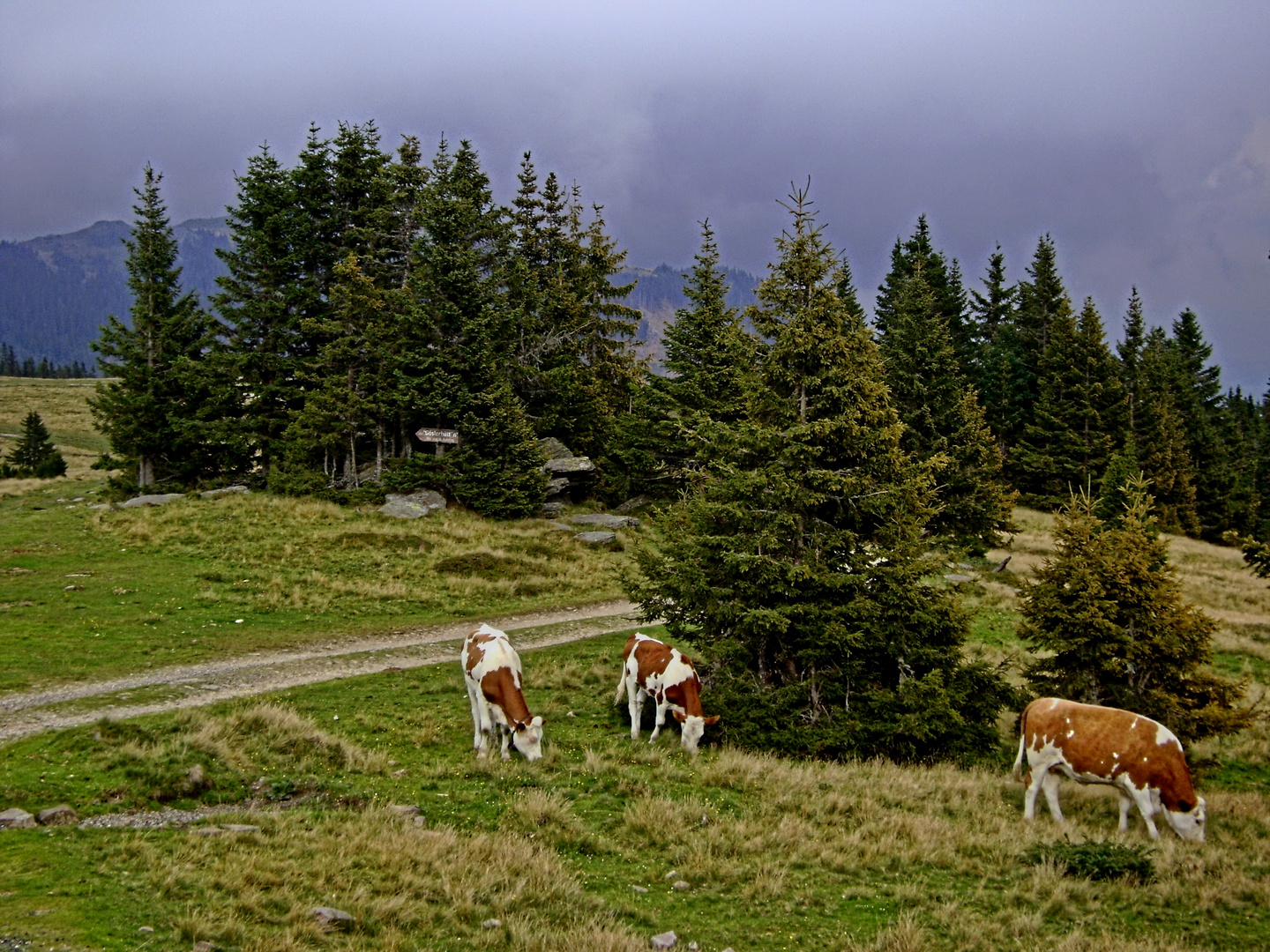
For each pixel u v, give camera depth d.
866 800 13.80
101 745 13.75
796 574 17.69
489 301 44.69
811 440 18.58
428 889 9.88
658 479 46.38
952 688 17.55
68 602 25.81
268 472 44.19
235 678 20.44
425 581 32.00
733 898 10.42
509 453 42.34
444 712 18.22
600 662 23.30
